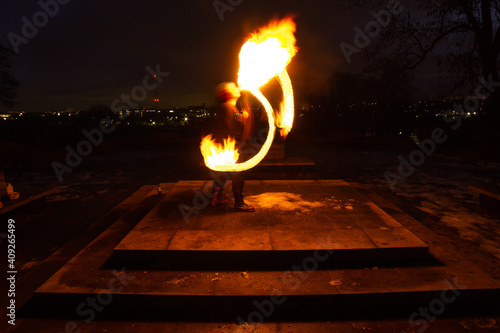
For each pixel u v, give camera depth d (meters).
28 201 5.50
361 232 4.11
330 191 5.89
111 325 3.02
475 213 5.92
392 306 3.20
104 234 4.65
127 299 3.20
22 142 14.34
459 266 3.65
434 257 3.86
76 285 3.34
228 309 3.18
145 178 9.38
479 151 12.27
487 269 3.59
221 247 3.72
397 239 3.90
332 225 4.33
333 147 16.41
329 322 3.04
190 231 4.17
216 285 3.32
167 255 3.70
